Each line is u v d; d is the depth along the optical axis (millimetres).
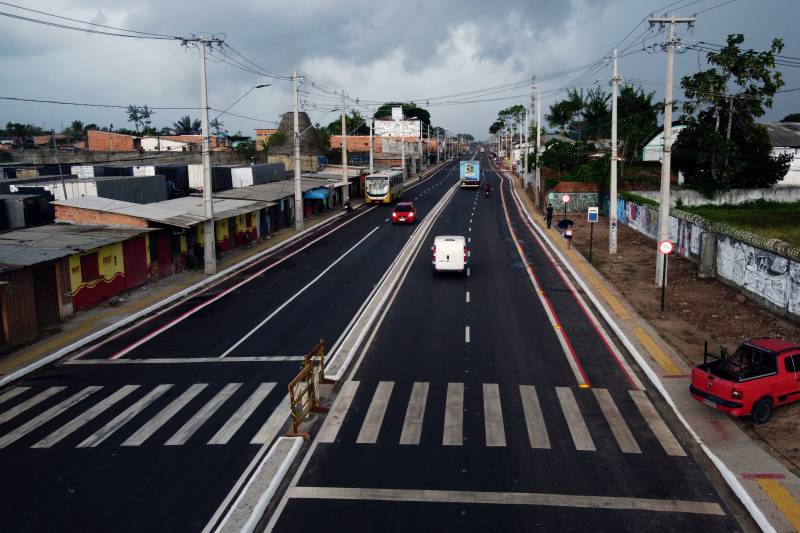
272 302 26984
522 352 19766
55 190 37000
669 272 31219
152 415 15430
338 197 67875
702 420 14586
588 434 13992
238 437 14094
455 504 11148
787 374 14641
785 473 12086
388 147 124688
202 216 33531
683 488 11711
